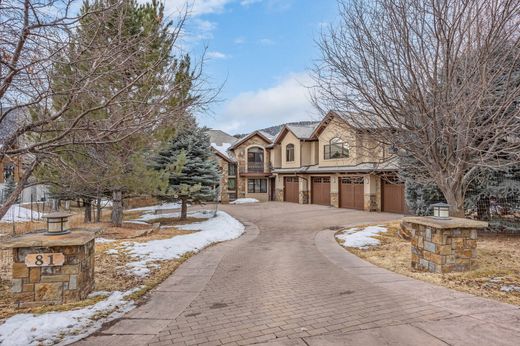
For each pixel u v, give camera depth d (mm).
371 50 8492
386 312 4590
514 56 7332
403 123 8609
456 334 3803
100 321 4457
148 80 5059
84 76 4273
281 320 4418
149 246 9898
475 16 7344
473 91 7297
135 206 29812
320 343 3662
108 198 15844
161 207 28641
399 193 21438
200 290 6043
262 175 34031
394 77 8242
